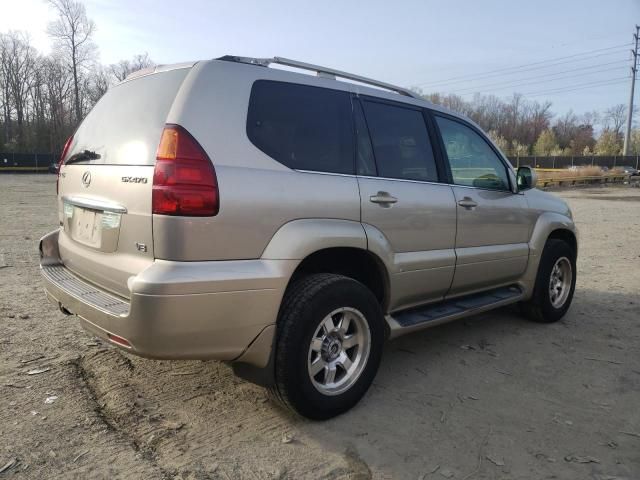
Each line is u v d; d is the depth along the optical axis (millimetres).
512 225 4602
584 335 4863
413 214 3645
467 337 4766
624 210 18547
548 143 76812
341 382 3244
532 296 5020
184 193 2572
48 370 3723
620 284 6945
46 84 66812
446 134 4191
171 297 2535
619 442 3002
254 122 2930
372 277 3594
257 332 2816
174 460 2723
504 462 2785
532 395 3592
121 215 2803
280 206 2887
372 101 3658
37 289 5797
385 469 2705
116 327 2656
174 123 2650
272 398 3215
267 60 3189
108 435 2924
